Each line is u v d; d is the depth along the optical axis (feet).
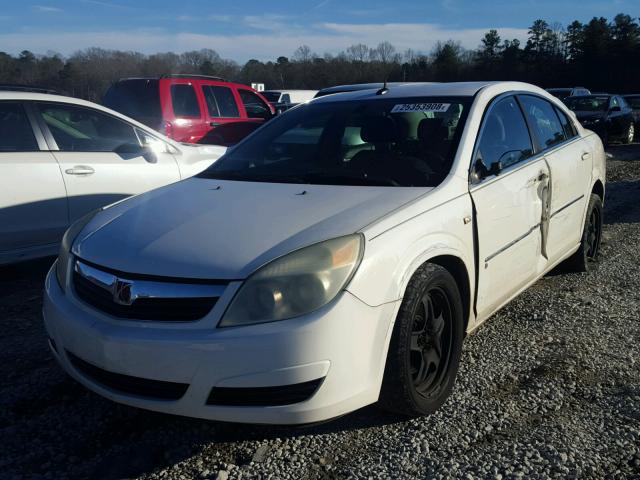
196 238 8.87
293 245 8.37
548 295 15.38
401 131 12.00
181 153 20.56
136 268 8.47
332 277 8.03
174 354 7.82
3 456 8.90
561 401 10.15
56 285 9.77
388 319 8.49
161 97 32.37
